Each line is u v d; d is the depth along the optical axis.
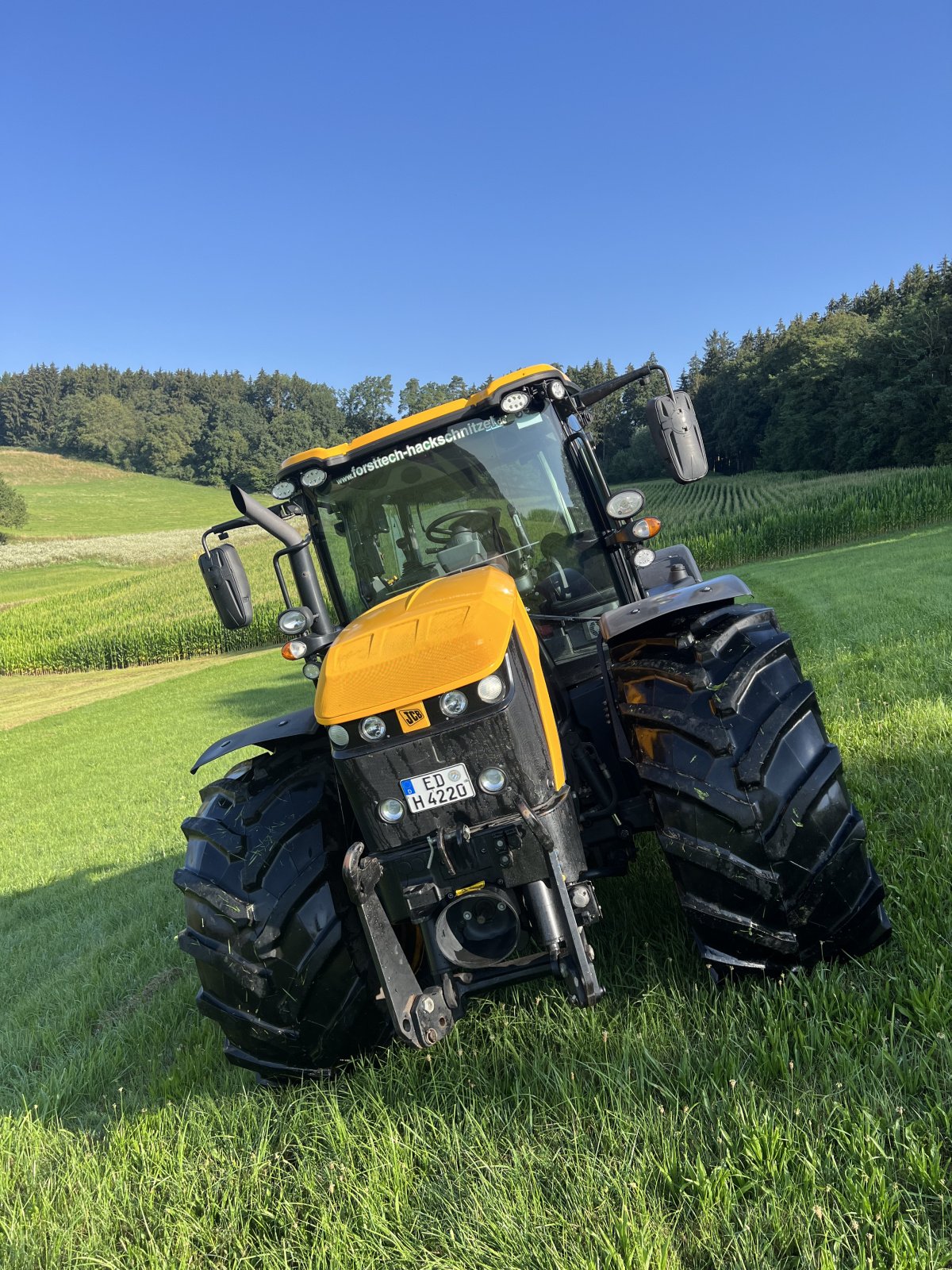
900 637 7.33
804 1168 1.85
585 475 3.30
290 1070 2.76
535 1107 2.36
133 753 15.00
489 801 2.23
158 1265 2.20
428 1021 2.25
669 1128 2.09
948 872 2.96
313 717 3.03
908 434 58.59
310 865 2.71
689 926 2.59
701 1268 1.76
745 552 30.31
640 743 2.60
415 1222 2.08
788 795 2.43
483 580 2.63
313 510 3.46
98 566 78.88
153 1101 3.08
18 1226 2.51
